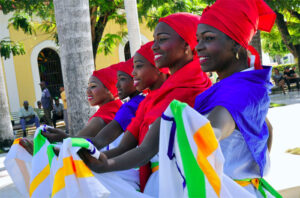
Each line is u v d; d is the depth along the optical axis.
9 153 2.31
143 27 18.23
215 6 1.63
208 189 1.33
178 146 1.38
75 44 4.38
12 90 16.94
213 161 1.34
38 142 2.21
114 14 12.99
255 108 1.54
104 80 2.93
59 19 4.41
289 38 15.04
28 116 13.02
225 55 1.63
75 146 1.59
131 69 2.67
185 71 1.98
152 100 2.04
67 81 4.46
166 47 2.01
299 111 9.88
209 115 1.50
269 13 1.73
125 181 2.04
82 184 1.58
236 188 1.59
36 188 2.10
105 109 2.90
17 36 17.02
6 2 12.42
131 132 2.15
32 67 17.31
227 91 1.53
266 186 1.83
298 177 3.51
